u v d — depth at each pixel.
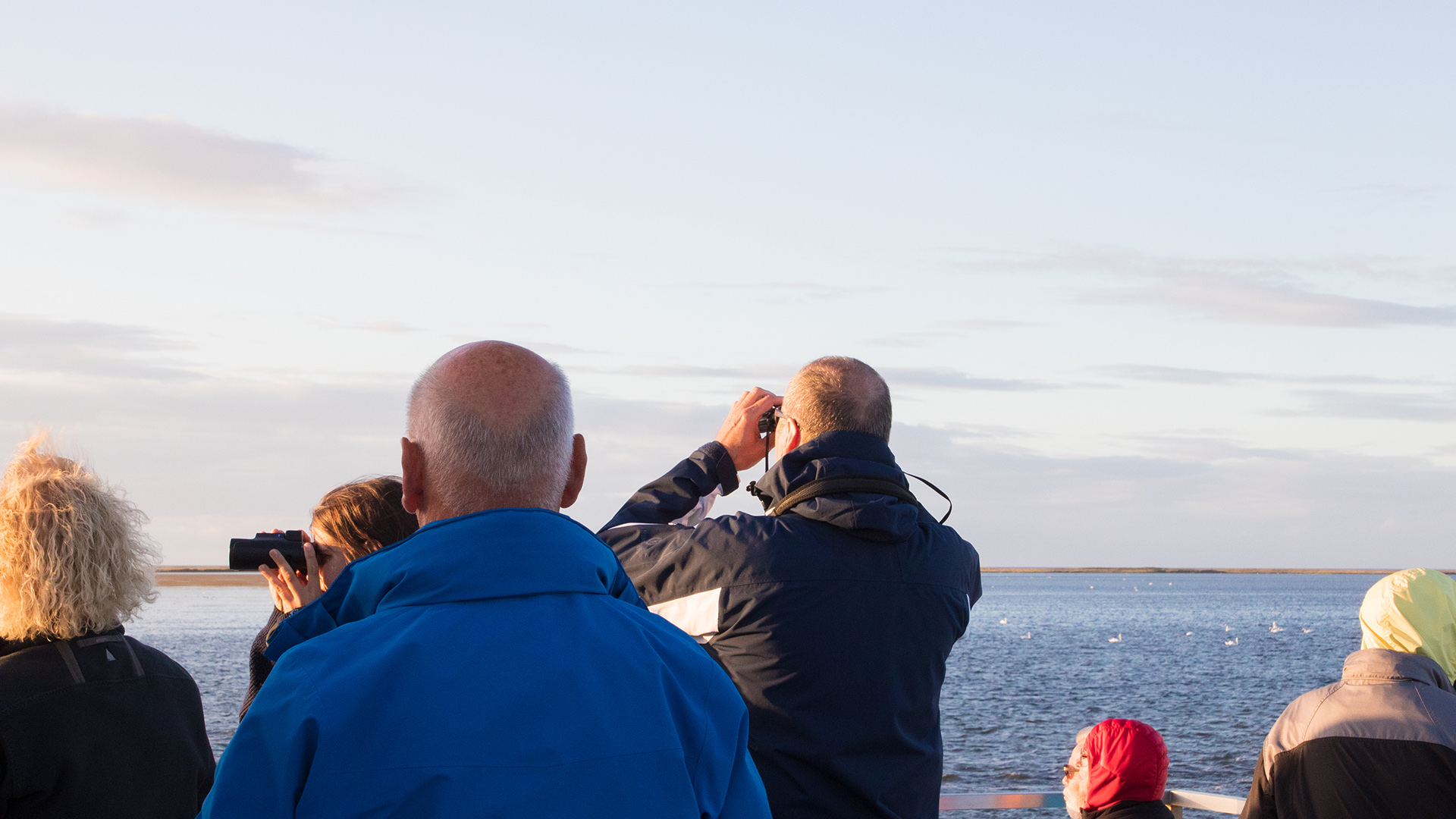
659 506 2.65
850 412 2.51
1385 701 2.74
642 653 1.51
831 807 2.22
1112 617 148.75
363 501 3.00
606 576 1.59
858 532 2.33
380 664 1.36
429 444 1.59
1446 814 2.60
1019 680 52.75
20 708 2.41
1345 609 181.38
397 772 1.30
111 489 2.74
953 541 2.56
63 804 2.42
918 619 2.36
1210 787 24.81
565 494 1.75
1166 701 43.19
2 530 2.55
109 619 2.65
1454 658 2.91
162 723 2.65
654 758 1.42
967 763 28.38
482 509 1.57
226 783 1.33
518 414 1.58
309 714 1.32
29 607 2.52
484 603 1.45
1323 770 2.73
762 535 2.31
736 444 2.74
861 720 2.26
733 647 2.28
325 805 1.29
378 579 1.51
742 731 1.58
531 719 1.36
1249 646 82.25
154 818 2.57
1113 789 3.17
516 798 1.31
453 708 1.34
